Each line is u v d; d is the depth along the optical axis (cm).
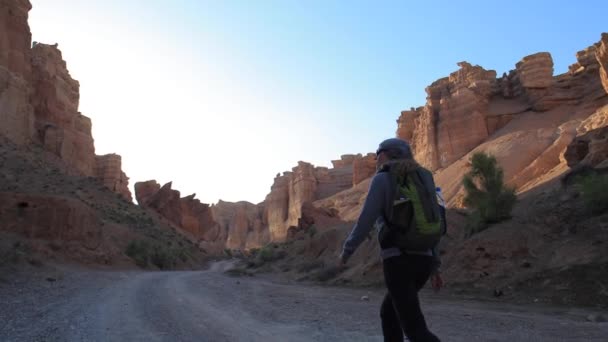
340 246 4725
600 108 7681
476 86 10506
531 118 9269
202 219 13250
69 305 961
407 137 12800
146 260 4750
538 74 9800
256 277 4203
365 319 895
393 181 278
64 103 9506
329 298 1521
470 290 1748
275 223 18912
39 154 7562
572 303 1325
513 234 2012
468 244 2094
